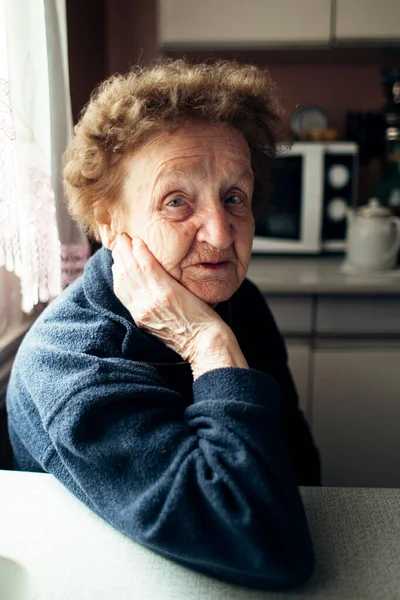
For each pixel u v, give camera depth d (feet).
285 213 6.42
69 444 2.01
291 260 6.61
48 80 4.00
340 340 5.81
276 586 1.79
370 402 5.84
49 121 3.91
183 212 2.40
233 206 2.53
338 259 6.66
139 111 2.31
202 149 2.37
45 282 3.80
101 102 2.47
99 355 2.36
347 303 5.71
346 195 6.42
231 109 2.42
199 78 2.47
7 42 3.25
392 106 6.78
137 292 2.44
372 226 5.90
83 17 5.89
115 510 1.94
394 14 6.11
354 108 7.55
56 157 4.31
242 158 2.48
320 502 2.20
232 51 6.66
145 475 1.95
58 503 2.15
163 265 2.44
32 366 2.36
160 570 1.84
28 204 3.53
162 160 2.35
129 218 2.52
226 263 2.51
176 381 2.60
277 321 5.76
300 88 7.52
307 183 6.27
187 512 1.83
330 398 5.83
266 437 1.98
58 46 4.27
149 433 2.03
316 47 6.27
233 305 3.44
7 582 1.81
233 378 2.12
